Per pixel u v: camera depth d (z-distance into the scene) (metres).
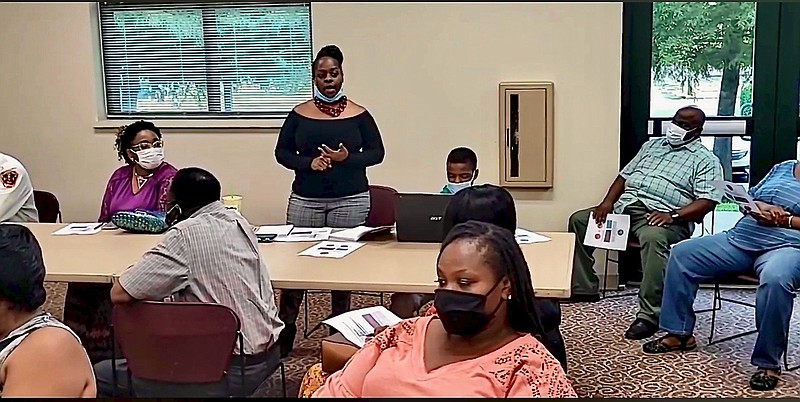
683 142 4.32
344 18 4.88
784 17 4.50
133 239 3.51
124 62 5.34
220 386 2.40
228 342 2.34
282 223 5.20
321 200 3.81
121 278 2.43
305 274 2.82
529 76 4.76
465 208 2.22
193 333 2.32
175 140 5.20
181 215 2.63
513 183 4.85
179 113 5.38
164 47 5.30
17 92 5.35
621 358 3.69
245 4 5.16
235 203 4.46
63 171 5.41
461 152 4.00
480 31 4.75
